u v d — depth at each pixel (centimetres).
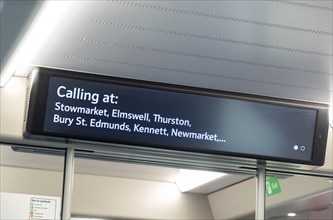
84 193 533
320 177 464
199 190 581
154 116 357
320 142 388
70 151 397
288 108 383
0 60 316
